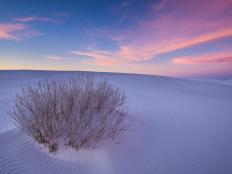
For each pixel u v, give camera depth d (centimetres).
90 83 399
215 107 973
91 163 280
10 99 866
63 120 299
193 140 425
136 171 276
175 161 317
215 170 296
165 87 2152
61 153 293
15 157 274
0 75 2680
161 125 521
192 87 2623
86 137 299
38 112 306
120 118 373
